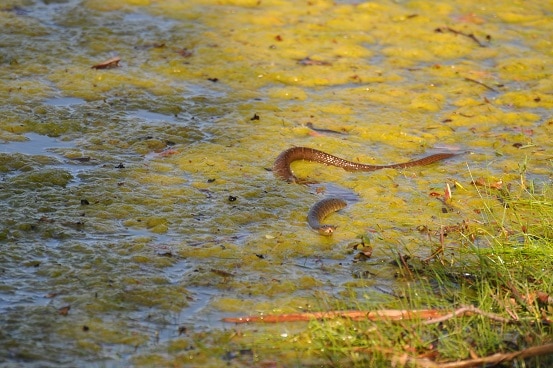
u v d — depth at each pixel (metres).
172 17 20.22
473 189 13.29
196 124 15.25
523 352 8.77
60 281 10.37
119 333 9.46
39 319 9.59
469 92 17.08
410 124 15.62
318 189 13.18
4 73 16.72
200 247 11.34
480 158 14.39
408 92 16.97
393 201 12.88
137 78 16.94
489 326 9.49
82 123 14.93
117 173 13.29
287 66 17.92
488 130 15.50
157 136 14.62
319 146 14.59
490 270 10.53
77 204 12.26
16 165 13.27
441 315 9.67
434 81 17.58
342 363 9.02
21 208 12.01
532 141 15.06
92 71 17.08
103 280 10.43
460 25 20.66
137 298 10.12
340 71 17.84
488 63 18.66
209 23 19.95
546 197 12.72
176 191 12.84
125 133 14.67
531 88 17.39
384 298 10.22
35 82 16.42
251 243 11.52
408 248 11.52
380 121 15.66
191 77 17.20
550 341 9.20
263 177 13.45
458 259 11.12
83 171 13.27
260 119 15.54
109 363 8.95
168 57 18.03
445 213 12.54
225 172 13.53
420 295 10.29
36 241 11.23
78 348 9.16
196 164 13.75
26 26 18.98
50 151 13.92
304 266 11.06
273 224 12.08
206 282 10.55
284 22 20.28
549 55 19.19
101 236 11.48
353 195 13.09
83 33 18.88
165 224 11.89
